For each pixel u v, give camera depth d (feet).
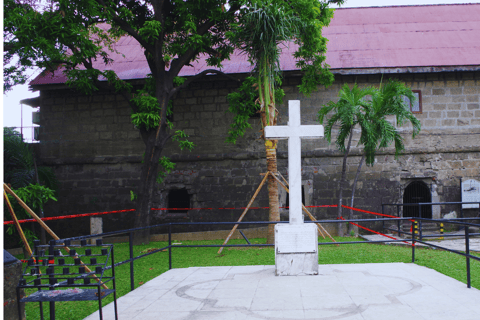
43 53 30.37
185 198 46.91
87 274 12.26
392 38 47.78
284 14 30.60
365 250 29.78
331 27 51.60
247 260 26.84
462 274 19.86
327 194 42.86
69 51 45.80
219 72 39.22
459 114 42.86
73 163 46.09
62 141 46.88
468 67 41.06
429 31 48.85
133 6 38.34
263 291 15.74
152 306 14.38
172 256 30.09
